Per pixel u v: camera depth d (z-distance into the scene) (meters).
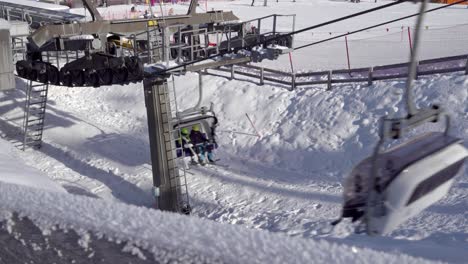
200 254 2.47
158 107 14.45
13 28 19.83
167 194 14.62
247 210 13.73
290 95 19.58
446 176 3.59
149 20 15.79
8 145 20.12
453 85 16.41
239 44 15.40
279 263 2.27
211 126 17.33
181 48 14.79
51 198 3.50
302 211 12.98
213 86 21.66
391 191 3.34
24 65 17.31
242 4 60.97
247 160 17.25
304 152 16.78
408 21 40.50
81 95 25.16
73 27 14.51
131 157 18.28
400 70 20.86
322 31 37.22
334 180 14.93
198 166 16.95
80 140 20.39
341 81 18.89
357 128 16.66
